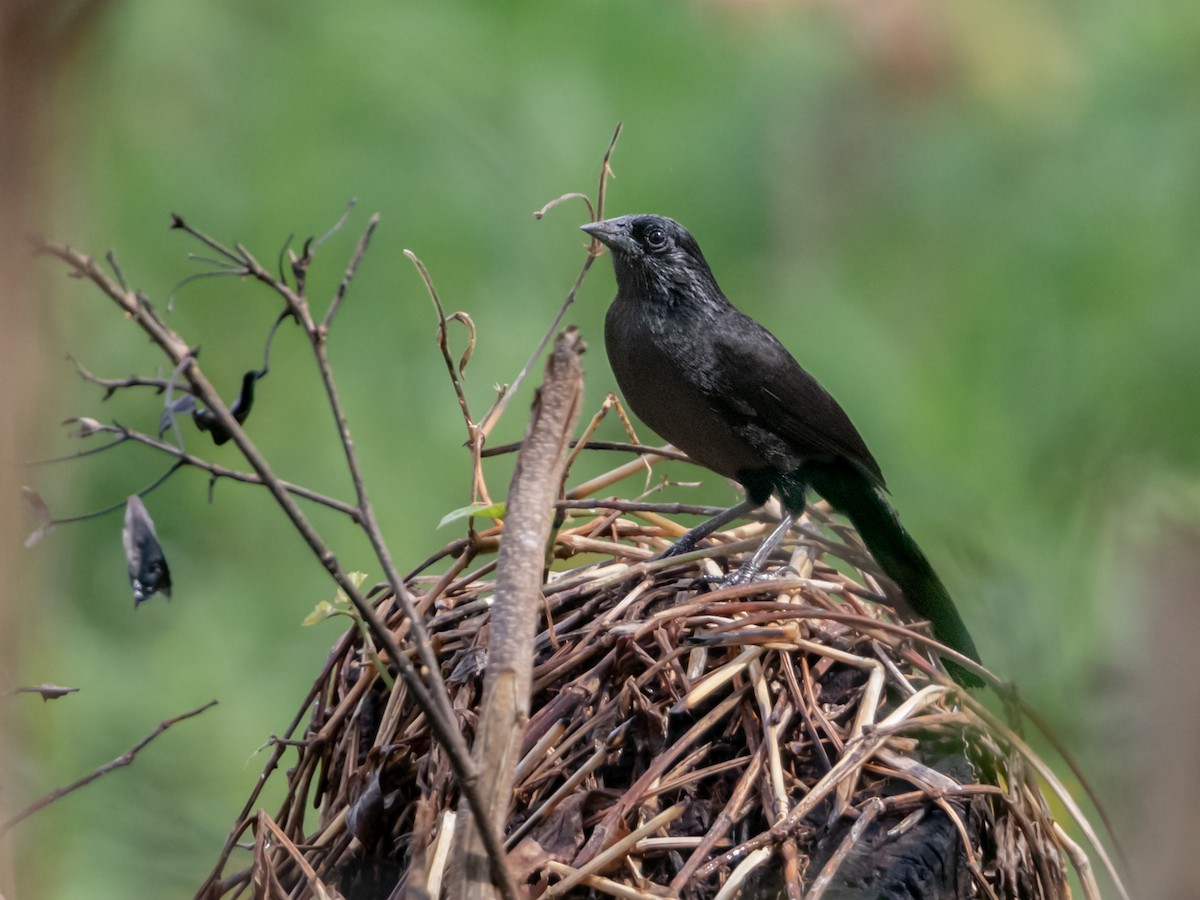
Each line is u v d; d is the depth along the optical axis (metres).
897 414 13.57
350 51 14.42
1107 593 8.02
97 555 13.60
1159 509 7.52
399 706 6.41
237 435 4.35
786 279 15.18
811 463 9.27
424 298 14.05
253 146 14.35
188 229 4.54
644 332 9.33
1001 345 14.13
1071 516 9.45
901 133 14.65
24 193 4.10
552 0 14.95
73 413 7.91
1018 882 6.36
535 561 4.85
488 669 4.70
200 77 14.23
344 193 14.19
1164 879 5.73
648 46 14.86
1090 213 14.27
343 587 4.42
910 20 13.25
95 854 9.72
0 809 5.30
